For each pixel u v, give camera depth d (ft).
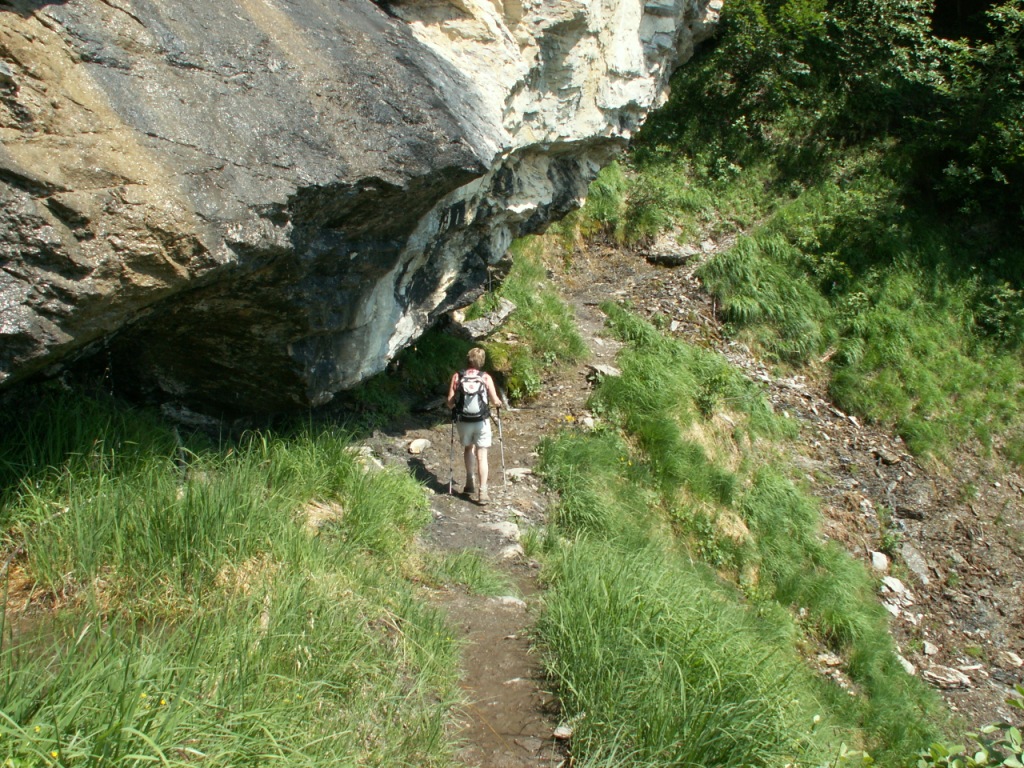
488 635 16.63
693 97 59.93
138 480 15.72
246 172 14.49
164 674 10.37
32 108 12.21
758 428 38.37
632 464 30.63
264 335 18.65
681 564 25.81
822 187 54.44
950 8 65.51
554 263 46.93
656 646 15.03
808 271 49.60
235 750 9.64
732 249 48.85
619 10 29.35
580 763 13.07
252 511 15.53
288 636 12.46
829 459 39.91
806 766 13.66
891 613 32.53
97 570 13.55
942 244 52.11
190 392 20.44
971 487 40.45
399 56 19.22
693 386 37.78
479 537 22.13
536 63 25.39
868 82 58.80
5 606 10.98
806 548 32.55
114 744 8.61
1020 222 54.13
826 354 46.09
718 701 13.67
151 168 13.26
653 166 55.72
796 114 58.90
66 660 9.96
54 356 12.89
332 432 21.74
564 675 14.99
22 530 13.92
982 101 54.80
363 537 18.08
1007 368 47.73
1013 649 33.30
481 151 19.22
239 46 15.60
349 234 17.95
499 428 25.49
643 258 49.78
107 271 12.69
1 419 15.64
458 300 28.04
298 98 16.05
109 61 13.55
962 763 12.29
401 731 12.35
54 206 12.14
